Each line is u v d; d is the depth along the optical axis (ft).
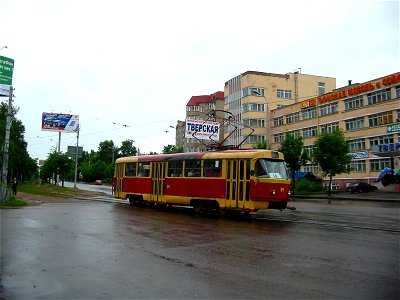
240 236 37.96
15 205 72.02
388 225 48.01
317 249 31.04
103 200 95.91
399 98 154.71
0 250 30.40
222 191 58.95
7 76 72.13
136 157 79.97
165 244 33.27
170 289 20.38
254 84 231.09
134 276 22.90
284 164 58.08
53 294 19.66
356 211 70.95
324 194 147.33
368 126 168.86
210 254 29.07
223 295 19.38
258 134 229.04
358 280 21.90
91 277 22.71
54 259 27.35
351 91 178.50
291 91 238.68
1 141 155.94
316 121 199.00
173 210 69.72
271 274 23.27
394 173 151.53
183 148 296.10
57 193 127.03
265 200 54.39
